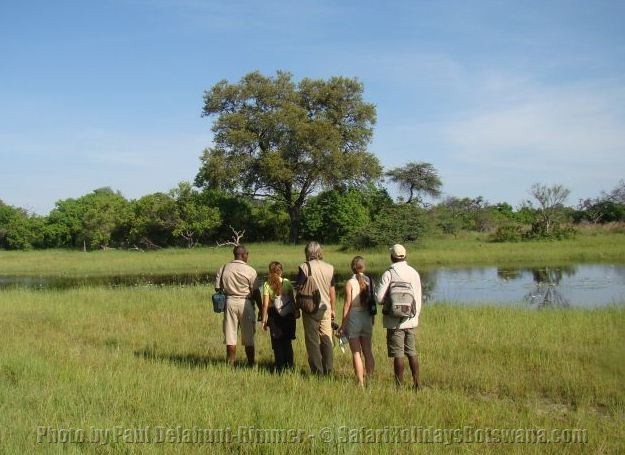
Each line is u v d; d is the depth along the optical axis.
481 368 8.95
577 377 8.23
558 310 14.29
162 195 62.84
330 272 8.83
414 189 72.06
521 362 9.23
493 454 5.32
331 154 54.62
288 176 54.69
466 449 5.38
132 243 64.00
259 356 10.29
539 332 11.46
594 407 7.27
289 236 62.91
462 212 69.38
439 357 9.70
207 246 63.03
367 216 59.09
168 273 36.34
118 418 6.13
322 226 59.94
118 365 8.66
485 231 66.75
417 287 8.20
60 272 37.97
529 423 6.22
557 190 50.84
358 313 8.28
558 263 34.31
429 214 57.38
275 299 8.99
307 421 5.81
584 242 45.09
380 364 9.43
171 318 14.38
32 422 5.94
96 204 66.25
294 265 39.16
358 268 8.40
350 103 60.16
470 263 35.97
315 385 7.56
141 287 23.62
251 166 56.91
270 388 7.44
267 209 65.81
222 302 9.48
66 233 68.12
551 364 9.02
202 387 7.11
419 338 11.13
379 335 11.52
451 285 24.94
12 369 8.22
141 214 62.22
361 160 57.19
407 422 6.07
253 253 48.56
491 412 6.53
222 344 11.33
